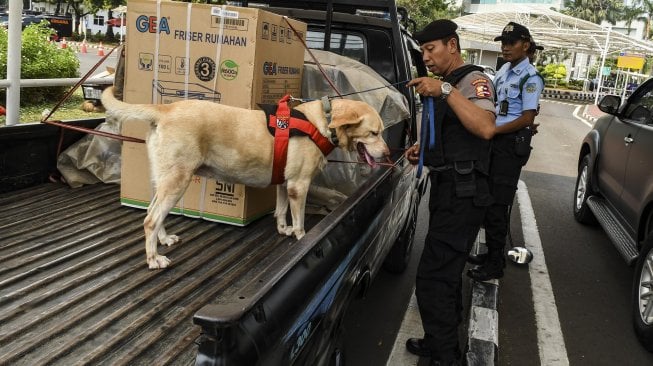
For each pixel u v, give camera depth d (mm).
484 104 2797
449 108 2898
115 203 3637
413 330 3900
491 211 4426
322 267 2047
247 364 1474
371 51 4711
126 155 3490
